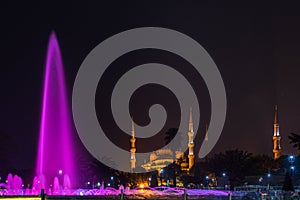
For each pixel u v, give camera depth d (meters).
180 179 147.38
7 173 123.25
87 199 58.59
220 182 122.00
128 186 138.75
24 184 126.62
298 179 101.19
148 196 65.94
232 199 59.44
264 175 125.06
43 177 98.38
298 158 117.38
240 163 118.50
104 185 139.00
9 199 55.34
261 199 58.59
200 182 140.00
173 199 60.88
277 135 184.50
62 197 58.44
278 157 165.12
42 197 42.78
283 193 57.91
